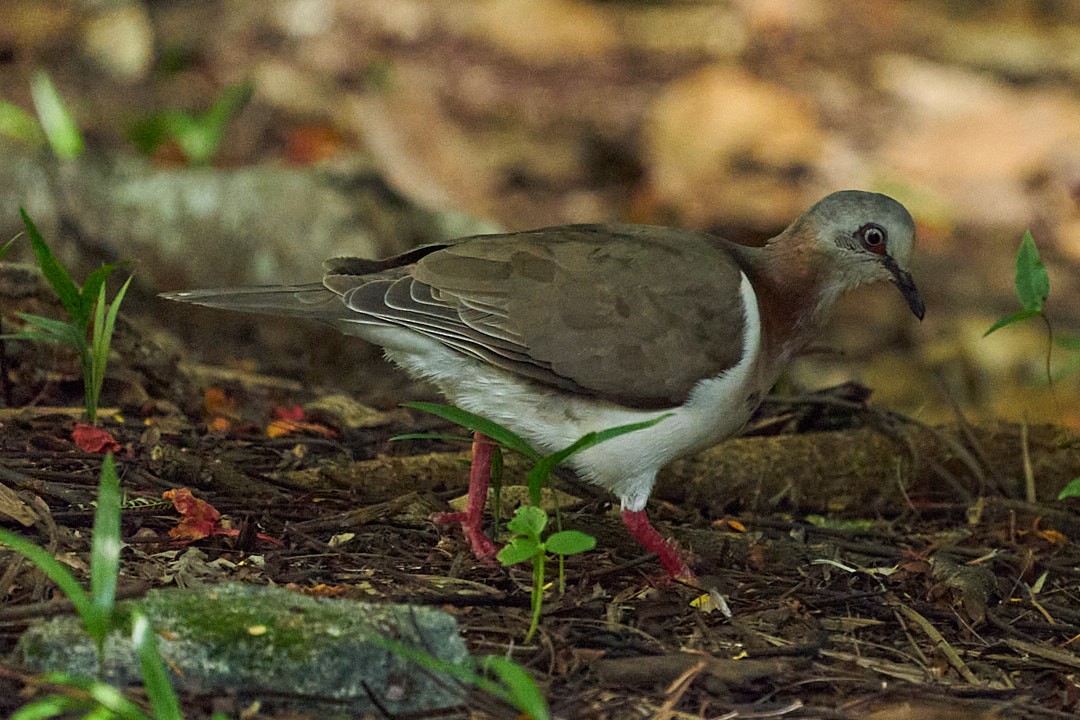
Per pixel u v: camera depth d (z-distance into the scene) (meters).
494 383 9.27
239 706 6.71
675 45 23.88
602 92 22.25
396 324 9.12
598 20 24.08
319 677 6.82
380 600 8.13
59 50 20.80
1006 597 9.59
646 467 9.38
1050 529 10.91
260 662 6.80
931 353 16.61
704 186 20.52
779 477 11.03
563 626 8.16
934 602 9.26
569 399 9.25
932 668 8.28
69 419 10.44
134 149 17.42
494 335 9.09
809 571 9.63
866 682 7.95
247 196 15.30
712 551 9.69
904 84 23.22
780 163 21.08
